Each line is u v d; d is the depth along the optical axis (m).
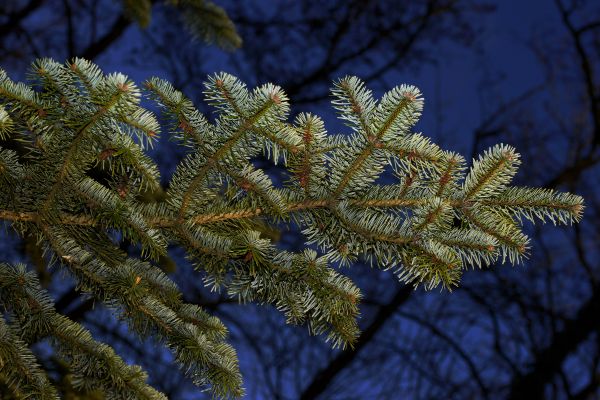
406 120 1.09
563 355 4.36
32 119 1.05
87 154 1.07
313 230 1.13
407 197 1.13
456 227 1.13
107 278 1.09
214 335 1.14
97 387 1.10
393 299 4.25
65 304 3.10
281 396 4.32
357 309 1.12
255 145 1.09
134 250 1.99
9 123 1.04
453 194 1.13
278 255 1.11
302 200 1.12
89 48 4.00
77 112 1.05
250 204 1.13
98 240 1.11
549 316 4.49
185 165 1.11
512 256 1.12
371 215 1.12
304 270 1.11
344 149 1.11
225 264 1.11
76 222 1.10
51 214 1.09
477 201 1.12
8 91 1.04
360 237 1.12
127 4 2.21
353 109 1.09
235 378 1.10
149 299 1.10
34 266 1.64
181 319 1.14
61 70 1.04
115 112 1.04
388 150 1.11
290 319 1.14
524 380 4.37
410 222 1.11
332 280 1.11
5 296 1.08
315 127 1.09
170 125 1.08
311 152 1.10
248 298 1.13
